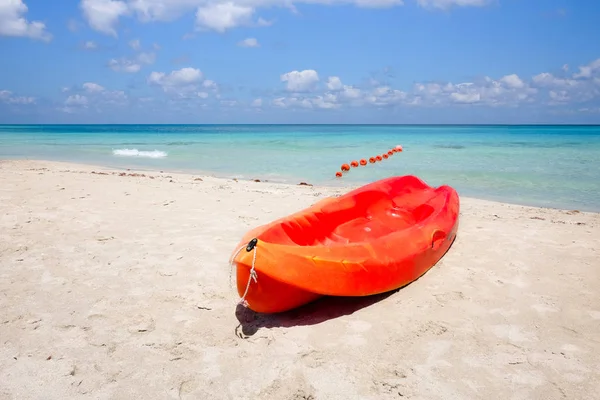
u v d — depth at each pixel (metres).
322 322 3.21
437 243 4.36
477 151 18.53
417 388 2.49
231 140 28.67
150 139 30.48
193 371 2.65
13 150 19.64
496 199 8.48
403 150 19.39
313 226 4.24
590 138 29.83
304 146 22.36
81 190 7.75
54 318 3.25
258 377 2.59
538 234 5.41
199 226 5.58
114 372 2.64
